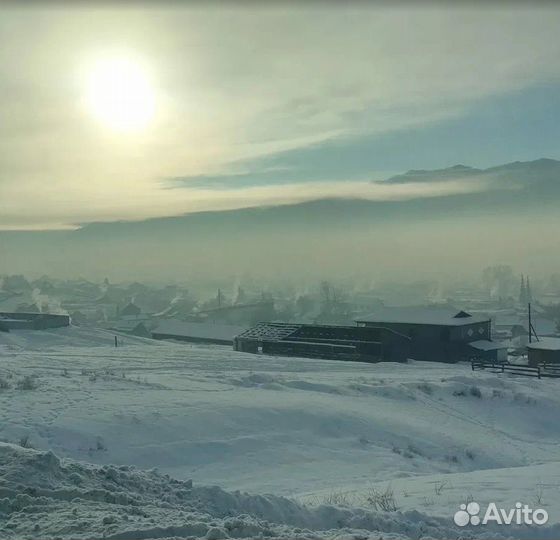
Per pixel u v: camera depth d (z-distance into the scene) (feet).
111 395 78.07
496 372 148.77
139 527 25.13
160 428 65.10
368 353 197.77
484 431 89.30
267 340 209.26
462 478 44.37
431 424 86.22
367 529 29.63
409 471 61.52
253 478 54.95
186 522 26.35
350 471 58.95
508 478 43.32
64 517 26.40
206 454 61.16
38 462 31.76
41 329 248.11
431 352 220.84
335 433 73.61
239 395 85.97
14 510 27.53
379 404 94.07
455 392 109.19
